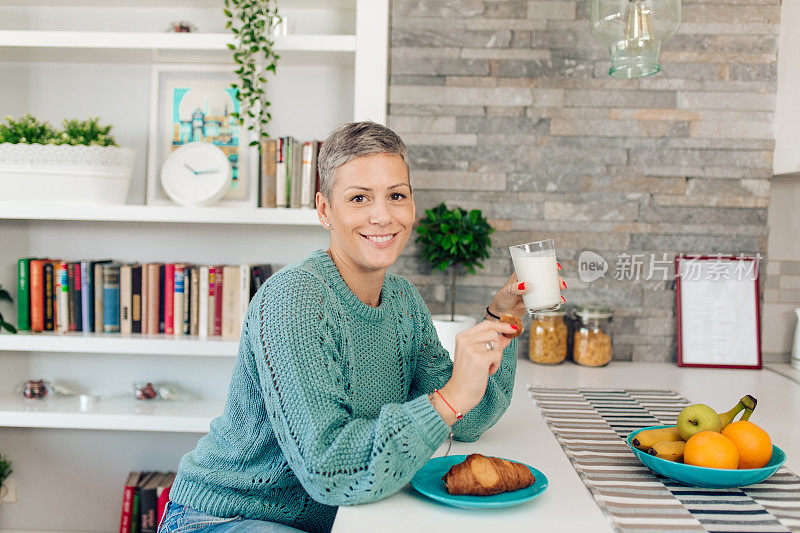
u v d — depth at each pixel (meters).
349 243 1.15
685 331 2.22
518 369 2.11
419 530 0.93
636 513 0.98
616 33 1.71
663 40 1.72
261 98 2.30
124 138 2.36
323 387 1.04
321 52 2.15
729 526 0.94
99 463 2.44
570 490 1.09
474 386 1.03
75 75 2.35
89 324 2.26
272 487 1.19
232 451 1.21
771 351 2.30
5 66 2.35
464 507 1.01
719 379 2.01
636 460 1.22
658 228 2.25
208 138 2.28
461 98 2.25
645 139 2.23
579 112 2.24
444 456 1.20
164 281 2.26
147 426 2.14
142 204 2.36
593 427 1.44
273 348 1.07
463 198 2.27
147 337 2.20
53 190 2.11
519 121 2.25
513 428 1.44
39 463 2.44
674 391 1.83
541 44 2.23
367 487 0.99
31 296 2.26
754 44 2.20
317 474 1.00
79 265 2.25
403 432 1.01
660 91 2.22
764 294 2.26
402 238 1.17
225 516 1.19
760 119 2.21
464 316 2.21
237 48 2.09
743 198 2.23
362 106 2.12
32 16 2.35
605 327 2.16
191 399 2.39
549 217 2.26
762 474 1.04
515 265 1.33
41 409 2.19
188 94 2.29
